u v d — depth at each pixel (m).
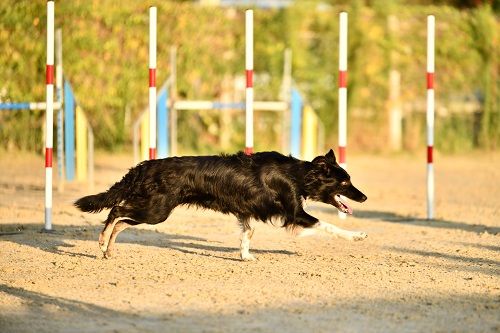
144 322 7.22
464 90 27.16
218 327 7.05
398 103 26.73
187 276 9.23
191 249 11.14
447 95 27.09
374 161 24.44
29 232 12.28
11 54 21.30
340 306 7.81
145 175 10.45
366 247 11.34
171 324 7.14
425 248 11.27
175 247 11.29
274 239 12.02
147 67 24.03
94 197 10.67
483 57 26.89
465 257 10.59
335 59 26.25
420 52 26.75
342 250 11.10
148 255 10.62
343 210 11.00
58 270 9.56
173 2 25.03
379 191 17.98
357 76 26.23
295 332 6.89
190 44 24.55
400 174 21.48
